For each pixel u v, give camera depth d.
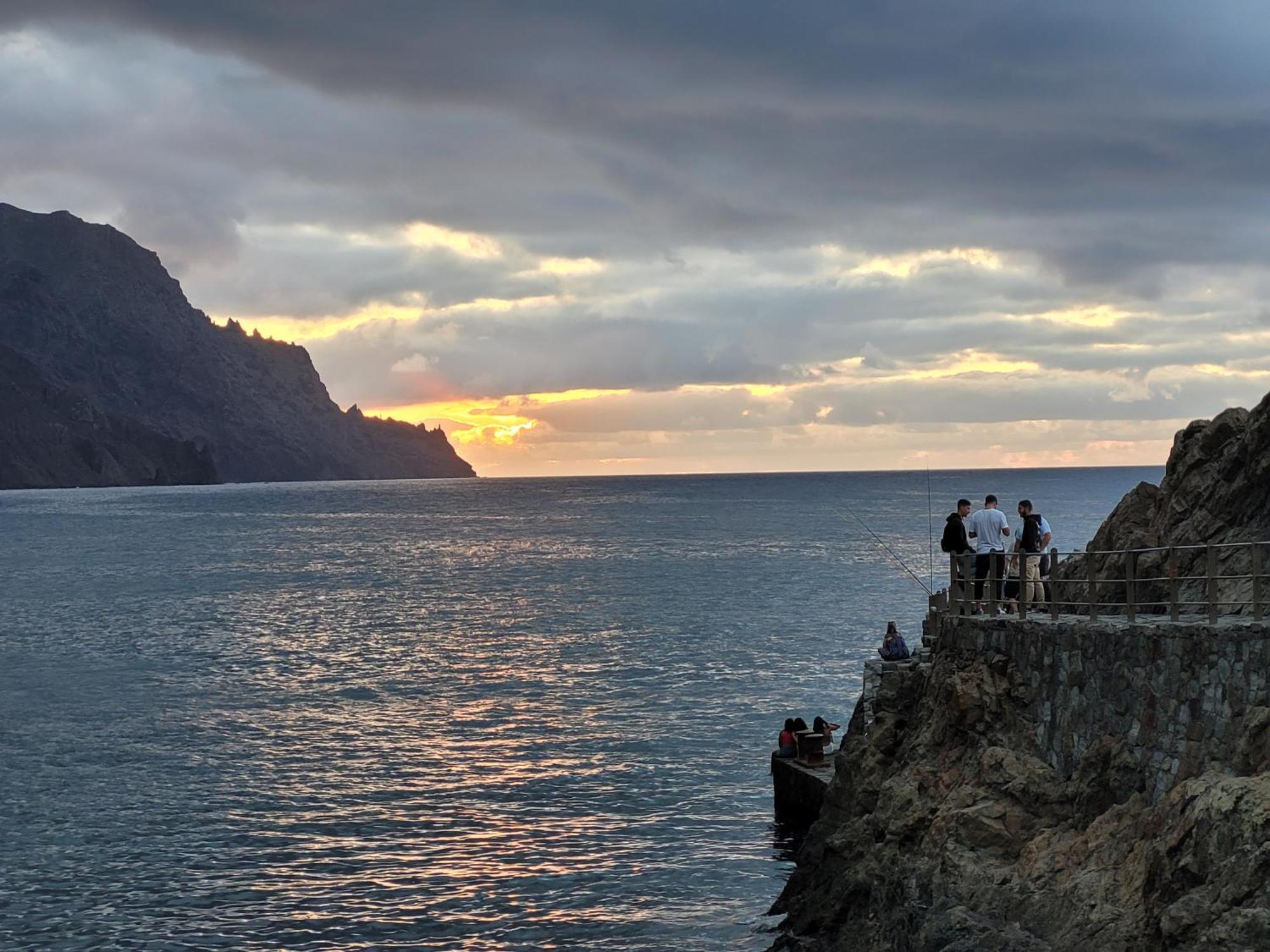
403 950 27.16
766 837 33.66
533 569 122.94
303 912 29.25
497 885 30.70
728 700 51.50
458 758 42.88
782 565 118.38
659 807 36.62
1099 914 16.30
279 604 94.06
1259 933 13.89
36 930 28.28
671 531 181.75
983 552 23.62
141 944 27.52
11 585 110.62
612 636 71.75
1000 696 21.56
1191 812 15.75
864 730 27.25
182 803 37.88
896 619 75.62
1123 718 18.84
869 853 22.44
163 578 117.31
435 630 77.19
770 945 26.23
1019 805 19.67
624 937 27.39
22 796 38.69
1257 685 16.53
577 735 45.88
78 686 57.94
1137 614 22.44
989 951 16.94
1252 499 23.73
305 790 39.25
